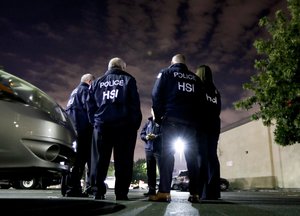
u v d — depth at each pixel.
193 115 3.65
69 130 2.97
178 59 3.86
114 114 3.96
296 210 2.65
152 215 2.25
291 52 10.57
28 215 2.16
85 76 5.02
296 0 10.88
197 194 3.55
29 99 2.68
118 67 4.22
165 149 3.62
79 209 2.60
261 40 11.52
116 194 4.10
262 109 12.11
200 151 4.23
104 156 4.01
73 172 4.73
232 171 29.91
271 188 23.06
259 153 25.67
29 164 2.47
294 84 10.59
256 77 12.08
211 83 4.54
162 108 3.71
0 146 2.36
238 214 2.33
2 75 2.64
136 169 55.47
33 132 2.53
